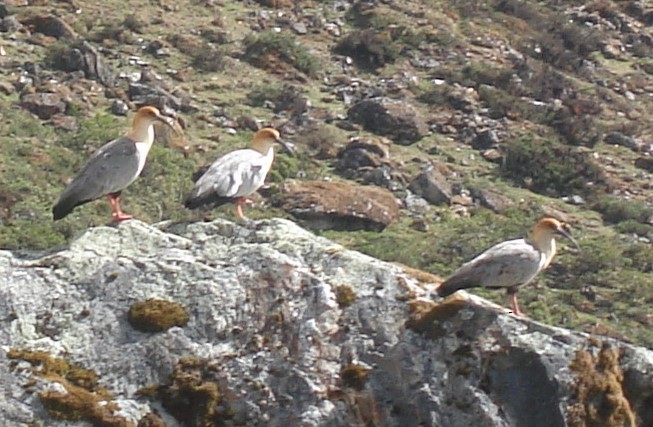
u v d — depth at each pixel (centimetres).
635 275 2783
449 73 3934
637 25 4741
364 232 2912
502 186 3344
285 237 1226
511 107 3775
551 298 2597
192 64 3669
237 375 1123
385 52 3941
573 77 4266
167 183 2855
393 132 3488
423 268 2636
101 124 3148
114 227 1222
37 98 3212
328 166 3256
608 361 1135
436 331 1139
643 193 3469
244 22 4016
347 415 1110
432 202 3145
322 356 1131
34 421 1088
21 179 2805
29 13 3678
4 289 1143
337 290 1163
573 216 3225
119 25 3769
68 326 1137
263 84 3644
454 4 4472
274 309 1149
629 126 3900
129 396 1113
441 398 1114
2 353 1113
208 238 1233
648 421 1144
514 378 1121
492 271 1195
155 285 1156
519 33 4422
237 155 1340
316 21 4106
